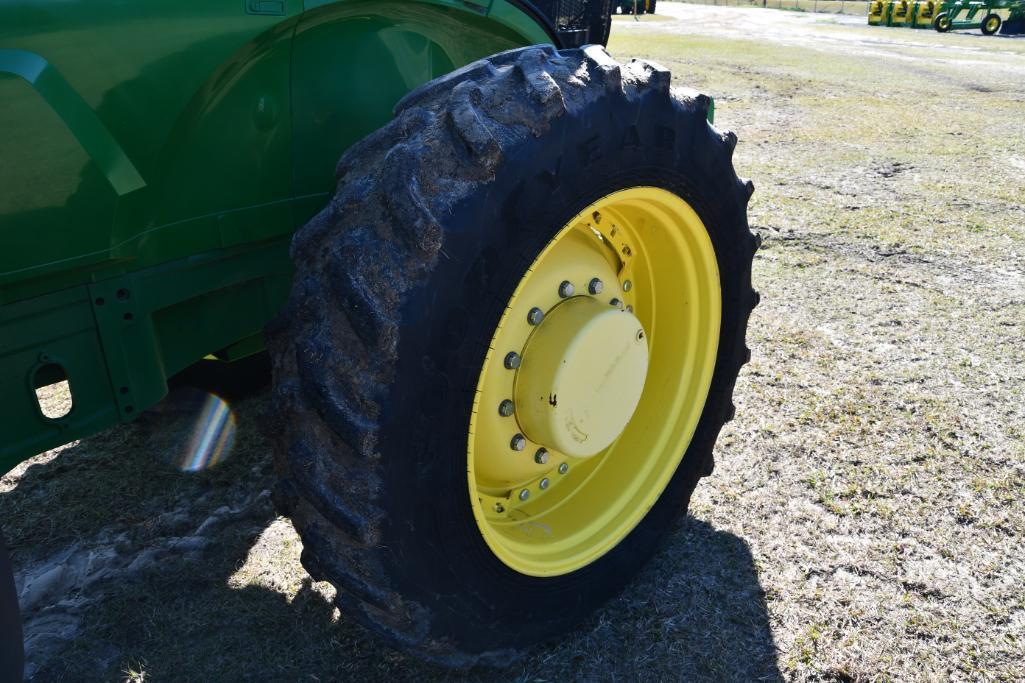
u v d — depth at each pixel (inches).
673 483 93.7
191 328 74.5
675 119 74.4
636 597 90.8
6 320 59.0
